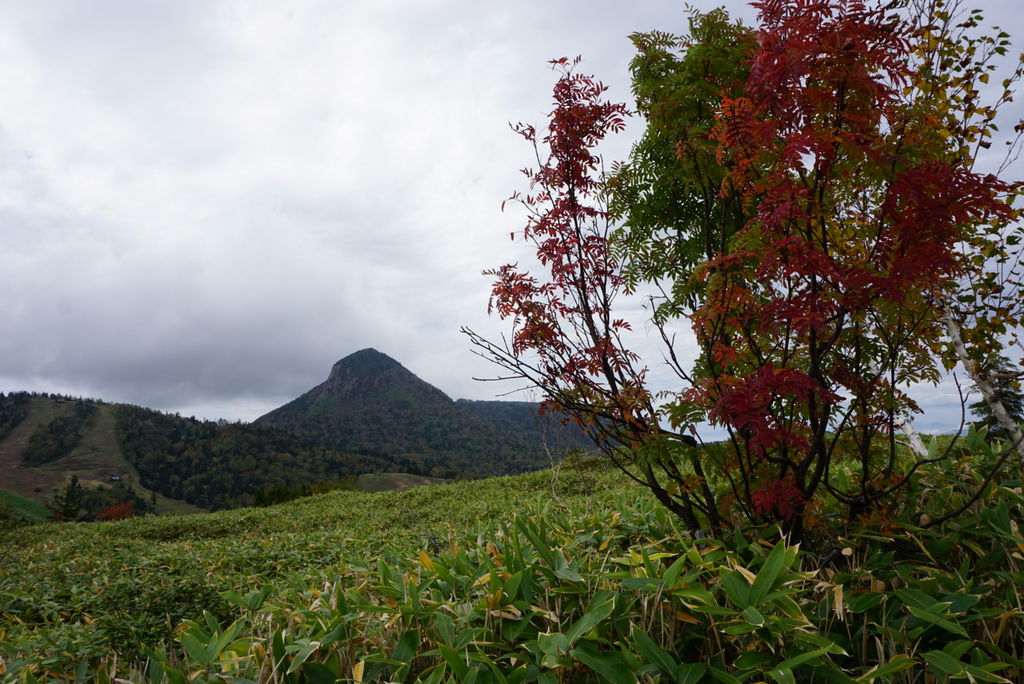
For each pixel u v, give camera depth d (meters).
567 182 3.72
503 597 2.71
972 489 3.70
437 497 13.35
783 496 2.78
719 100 3.60
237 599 3.43
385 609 2.69
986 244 3.66
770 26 2.58
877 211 2.87
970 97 3.72
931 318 3.18
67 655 3.33
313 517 12.85
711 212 3.93
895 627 2.49
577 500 6.94
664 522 3.93
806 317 2.44
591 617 2.33
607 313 3.67
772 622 2.20
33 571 7.58
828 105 2.51
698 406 2.99
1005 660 2.34
